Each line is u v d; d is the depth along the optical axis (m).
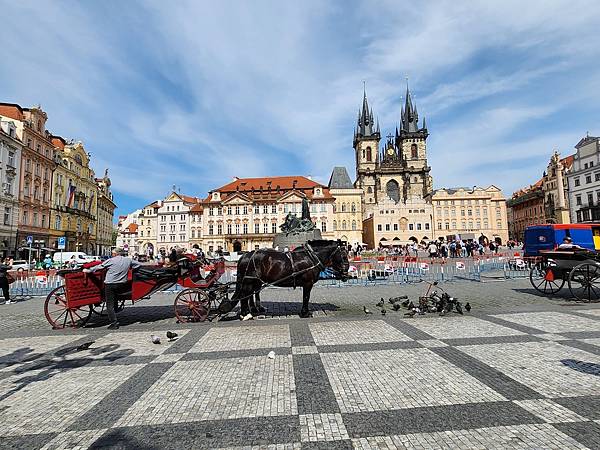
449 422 4.24
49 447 3.86
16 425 4.38
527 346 7.23
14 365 6.75
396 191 124.81
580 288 15.99
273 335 8.62
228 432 4.10
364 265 21.81
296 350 7.30
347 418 4.39
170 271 10.53
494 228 109.12
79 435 4.10
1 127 47.66
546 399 4.80
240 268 10.77
